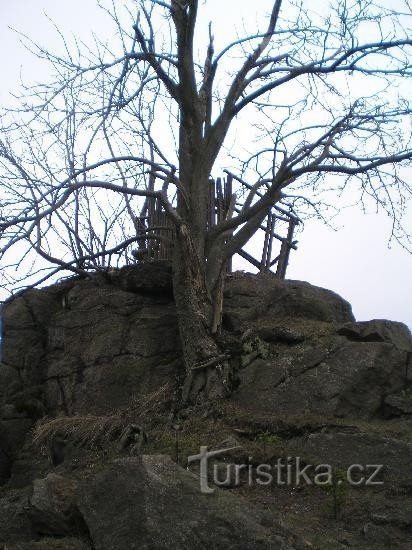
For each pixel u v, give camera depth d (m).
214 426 8.65
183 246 9.68
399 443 7.55
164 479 6.22
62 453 9.56
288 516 6.79
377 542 6.37
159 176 9.70
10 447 10.45
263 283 11.00
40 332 11.38
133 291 11.09
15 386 10.95
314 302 10.66
